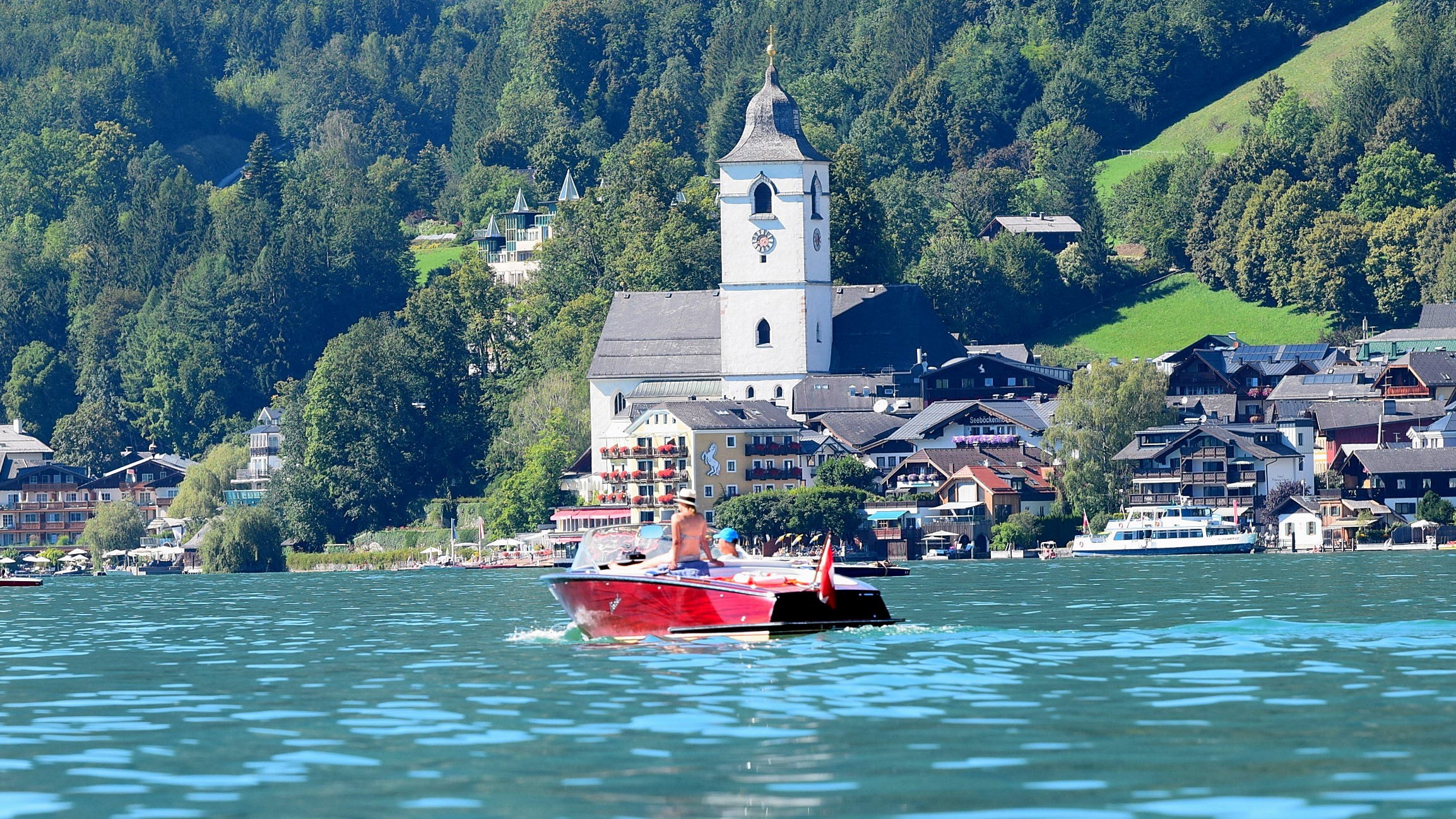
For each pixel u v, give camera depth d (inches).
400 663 5344.5
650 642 5580.7
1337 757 3339.1
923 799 3041.3
